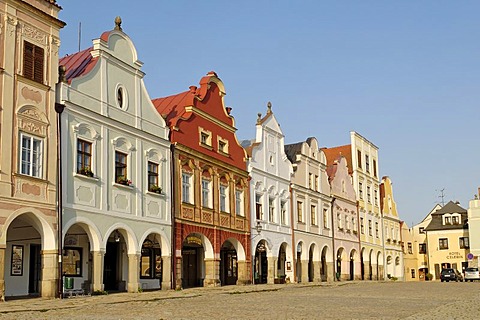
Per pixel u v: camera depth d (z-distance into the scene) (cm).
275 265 4525
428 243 8788
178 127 3531
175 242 3353
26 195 2400
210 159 3806
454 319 1712
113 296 2638
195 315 1812
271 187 4612
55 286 2492
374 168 6994
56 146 2583
